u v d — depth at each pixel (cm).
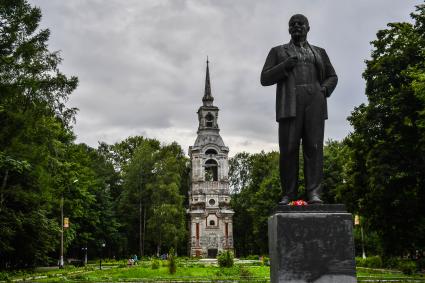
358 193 3183
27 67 2620
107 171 7738
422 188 2830
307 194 774
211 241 8188
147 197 7319
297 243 700
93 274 3456
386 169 2712
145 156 7375
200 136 8656
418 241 2988
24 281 2750
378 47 3084
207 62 9150
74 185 4519
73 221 5394
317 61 797
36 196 3112
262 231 6688
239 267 3947
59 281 2791
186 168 9138
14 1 2644
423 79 2214
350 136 3231
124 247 7338
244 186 9500
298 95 777
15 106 2580
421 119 2433
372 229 3152
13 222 3025
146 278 3097
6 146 2561
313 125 777
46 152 2795
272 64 810
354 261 696
